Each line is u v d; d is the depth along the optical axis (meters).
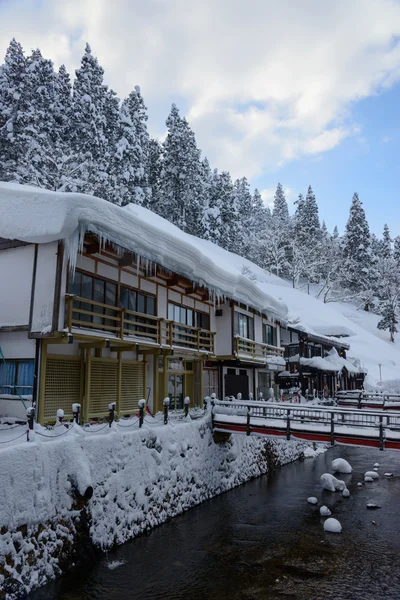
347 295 88.19
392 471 22.14
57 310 13.23
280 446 24.06
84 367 15.40
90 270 15.55
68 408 14.61
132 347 16.53
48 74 45.22
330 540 12.60
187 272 19.52
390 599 9.32
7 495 8.73
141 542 12.07
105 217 14.38
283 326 32.69
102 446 11.68
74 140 45.22
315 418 17.11
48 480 9.80
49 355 13.97
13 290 14.35
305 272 78.06
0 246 14.77
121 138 51.19
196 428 16.73
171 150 61.66
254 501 16.45
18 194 14.51
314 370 35.66
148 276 18.56
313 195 96.31
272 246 79.56
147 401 18.91
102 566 10.45
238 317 25.59
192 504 15.42
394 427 15.13
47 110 43.66
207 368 24.89
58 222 13.27
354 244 89.44
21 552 8.78
